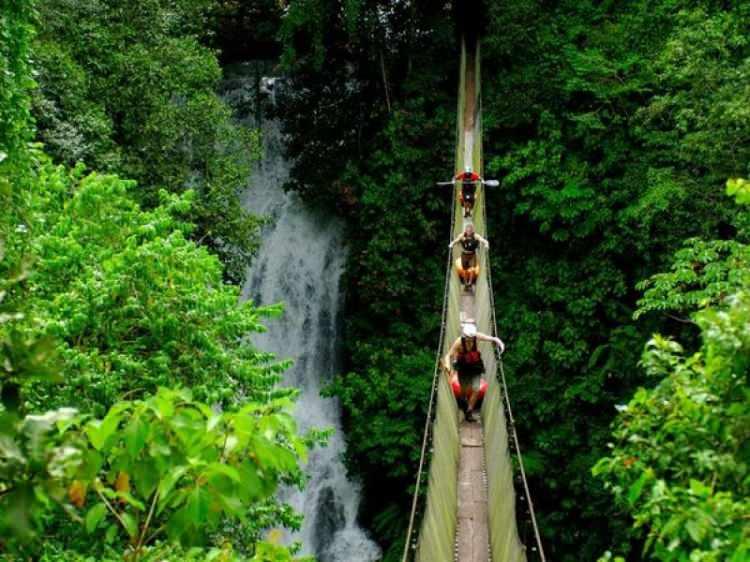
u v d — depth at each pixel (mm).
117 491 4141
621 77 27156
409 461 25984
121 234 13062
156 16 23891
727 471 5703
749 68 16828
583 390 25094
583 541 24266
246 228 23828
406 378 26469
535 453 24875
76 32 22141
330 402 30000
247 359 13547
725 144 17719
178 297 11883
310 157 32062
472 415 12688
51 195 13711
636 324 25781
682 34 19188
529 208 27516
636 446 6410
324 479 27859
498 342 12508
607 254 26609
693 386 6098
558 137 27734
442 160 29969
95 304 11250
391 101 32344
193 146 24000
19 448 3133
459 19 31219
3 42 13633
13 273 3957
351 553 26891
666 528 5141
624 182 25672
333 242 31781
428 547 8242
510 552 8375
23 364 3291
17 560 4023
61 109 20344
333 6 31109
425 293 29500
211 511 4008
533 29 30234
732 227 21734
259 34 34844
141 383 11195
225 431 3955
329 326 31219
